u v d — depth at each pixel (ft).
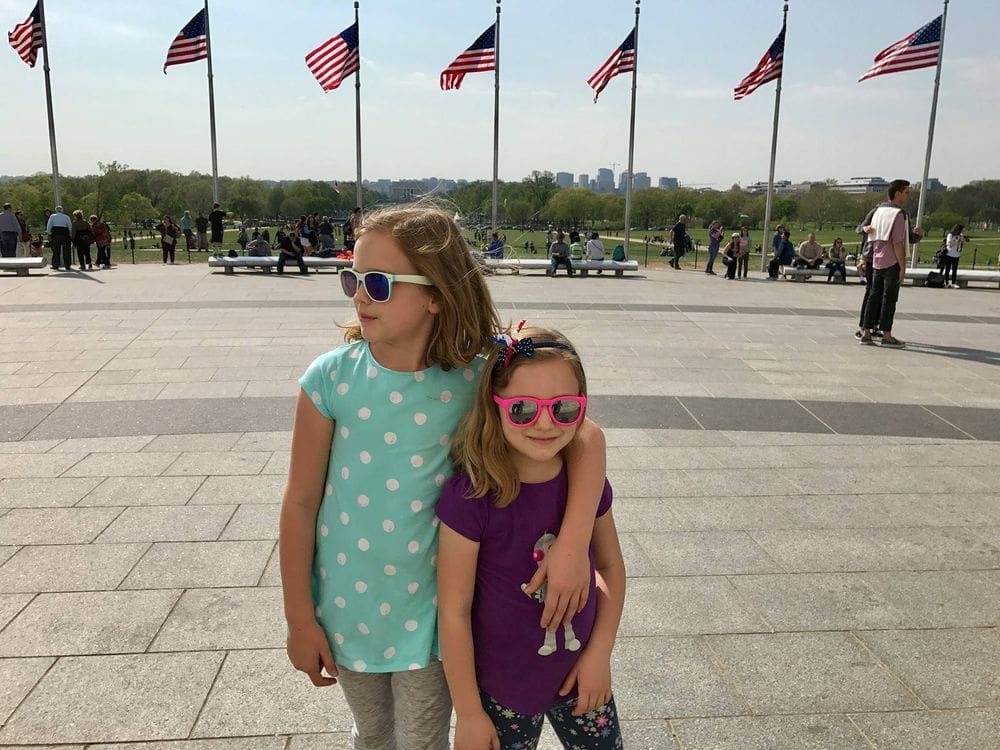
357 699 6.05
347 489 5.50
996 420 21.80
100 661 9.85
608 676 5.73
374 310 5.15
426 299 5.22
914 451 19.08
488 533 5.40
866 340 32.50
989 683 9.72
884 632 10.87
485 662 5.61
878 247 31.40
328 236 68.69
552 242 64.69
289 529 5.62
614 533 6.05
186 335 30.89
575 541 5.28
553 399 5.03
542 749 8.34
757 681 9.70
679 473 17.29
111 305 37.76
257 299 40.24
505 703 5.67
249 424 20.16
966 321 39.34
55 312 35.60
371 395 5.37
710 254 67.56
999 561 13.14
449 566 5.41
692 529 14.26
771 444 19.45
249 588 11.73
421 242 5.08
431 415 5.41
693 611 11.36
